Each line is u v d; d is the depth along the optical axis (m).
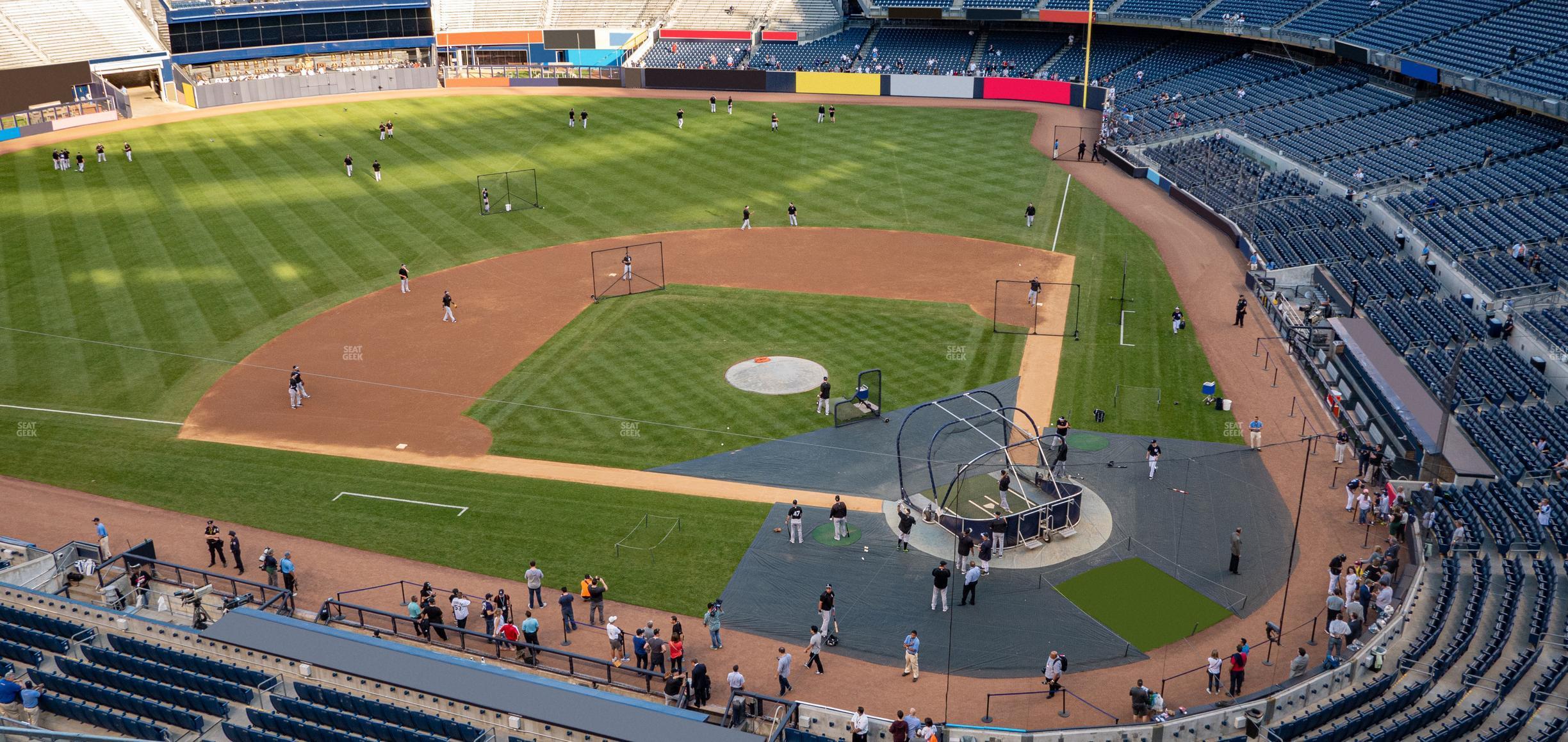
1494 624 31.09
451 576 35.75
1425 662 29.92
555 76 108.44
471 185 76.50
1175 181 74.56
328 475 41.72
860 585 35.16
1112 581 35.12
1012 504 39.06
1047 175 78.62
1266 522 38.12
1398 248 58.62
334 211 70.94
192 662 29.72
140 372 49.75
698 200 73.44
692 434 44.41
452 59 113.31
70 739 18.50
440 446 43.72
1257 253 61.69
